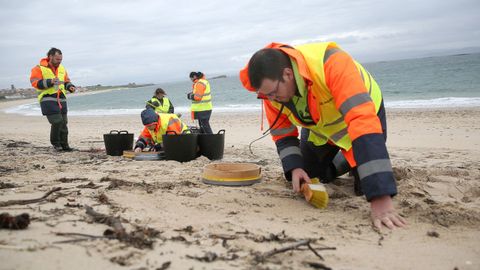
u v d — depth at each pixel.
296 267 2.18
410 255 2.47
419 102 21.44
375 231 2.86
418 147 8.27
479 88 28.95
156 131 7.10
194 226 2.79
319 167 4.09
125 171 5.26
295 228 2.88
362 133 2.80
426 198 3.61
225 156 7.25
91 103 56.81
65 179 4.46
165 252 2.26
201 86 9.66
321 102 3.05
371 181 2.81
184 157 6.30
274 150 8.16
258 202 3.56
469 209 3.29
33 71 7.68
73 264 2.03
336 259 2.35
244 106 28.45
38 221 2.65
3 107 54.62
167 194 3.72
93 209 3.05
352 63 2.95
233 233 2.69
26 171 5.29
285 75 2.88
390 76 52.97
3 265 1.95
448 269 2.29
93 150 7.98
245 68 3.09
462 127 11.21
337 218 3.14
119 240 2.35
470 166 5.71
